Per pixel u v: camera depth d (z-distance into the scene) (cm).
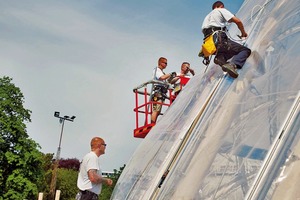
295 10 732
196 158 638
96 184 812
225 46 727
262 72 666
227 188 506
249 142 539
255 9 916
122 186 938
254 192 439
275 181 439
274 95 577
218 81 802
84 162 808
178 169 668
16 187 4491
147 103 1238
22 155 4619
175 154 771
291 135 475
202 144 660
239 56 727
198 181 579
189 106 902
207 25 751
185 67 1303
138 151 1018
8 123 4669
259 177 448
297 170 438
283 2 807
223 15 749
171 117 982
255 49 739
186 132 790
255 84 652
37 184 4862
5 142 4672
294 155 452
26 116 4928
